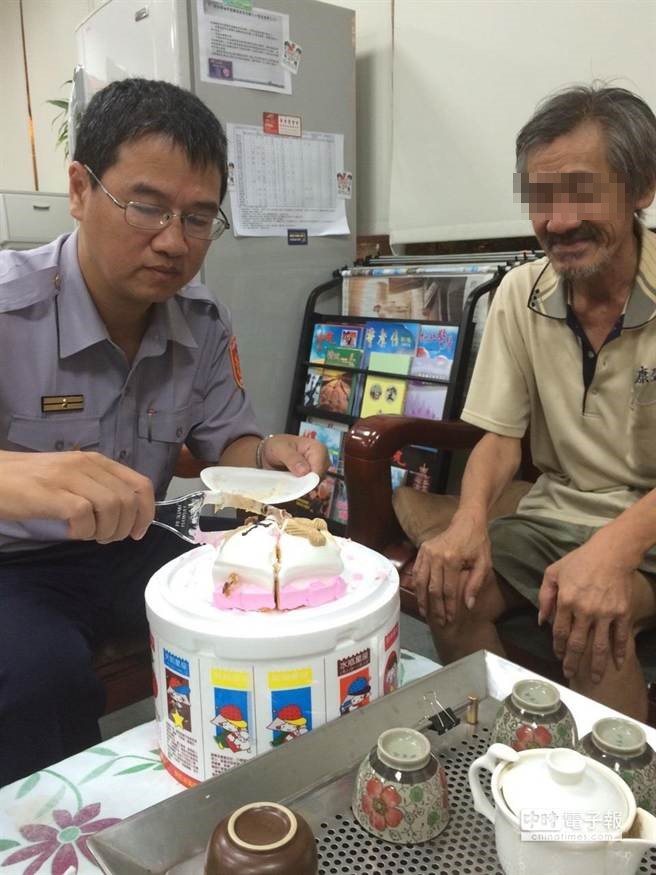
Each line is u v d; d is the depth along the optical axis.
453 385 1.82
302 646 0.66
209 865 0.52
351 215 2.30
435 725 0.74
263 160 2.06
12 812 0.69
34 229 2.91
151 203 0.93
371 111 2.31
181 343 1.19
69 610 1.03
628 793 0.54
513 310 1.33
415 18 2.10
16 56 4.00
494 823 0.57
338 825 0.63
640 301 1.14
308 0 2.07
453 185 2.07
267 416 2.26
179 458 1.38
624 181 1.05
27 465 0.72
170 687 0.71
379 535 1.43
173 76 1.91
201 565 0.81
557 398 1.27
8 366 1.05
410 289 2.03
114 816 0.68
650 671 1.10
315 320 2.23
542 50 1.80
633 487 1.24
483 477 1.30
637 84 1.64
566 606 1.00
